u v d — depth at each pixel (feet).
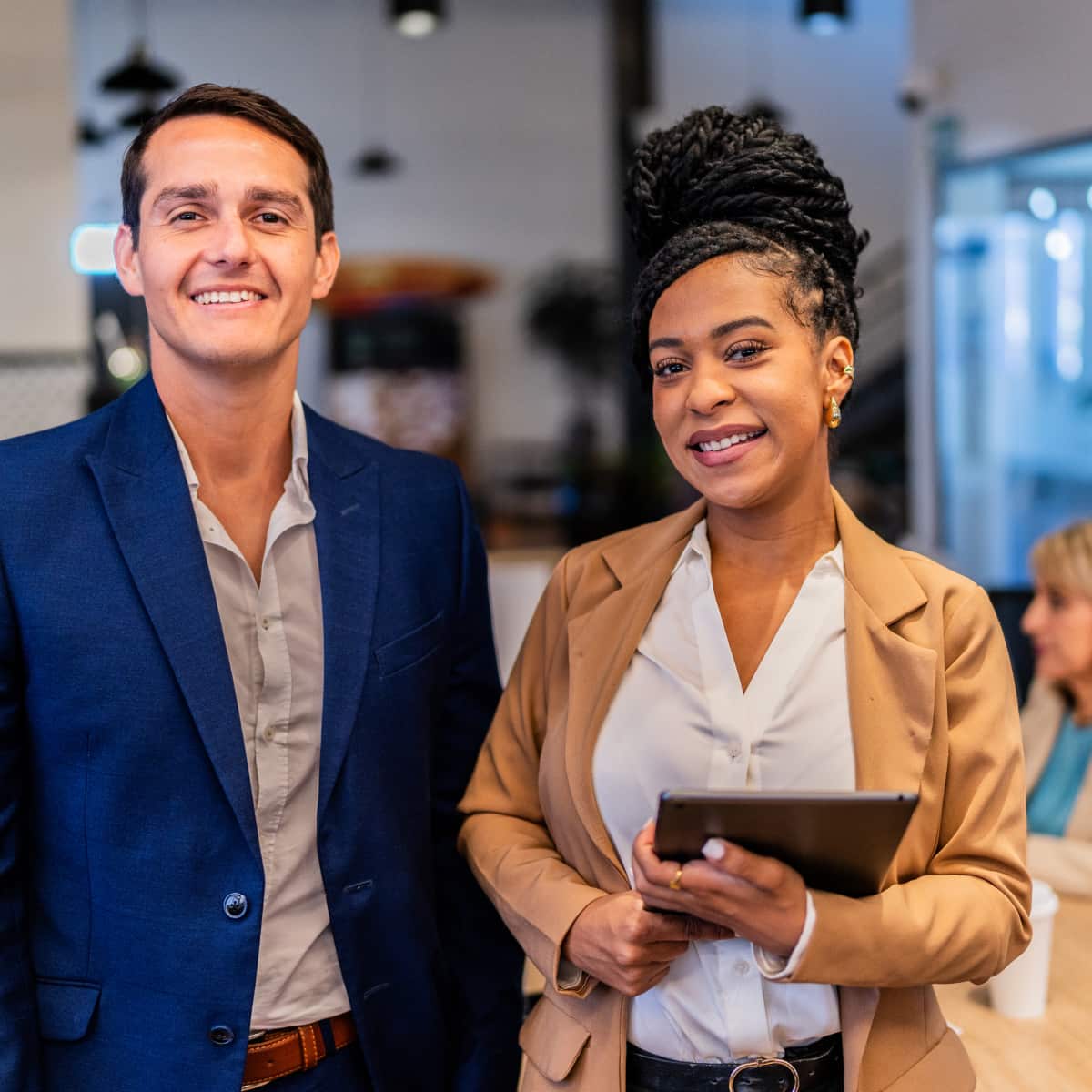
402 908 5.07
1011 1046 5.44
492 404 42.39
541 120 41.93
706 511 4.71
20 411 17.54
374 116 41.34
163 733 4.64
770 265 4.21
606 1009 4.41
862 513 32.63
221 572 4.88
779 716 4.29
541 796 4.81
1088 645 8.00
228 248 4.52
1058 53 16.98
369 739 4.99
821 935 3.85
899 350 37.78
